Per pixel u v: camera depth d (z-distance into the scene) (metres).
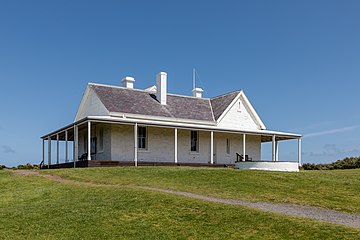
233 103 37.12
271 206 15.20
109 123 31.30
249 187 19.44
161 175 22.38
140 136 32.53
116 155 31.36
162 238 11.49
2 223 13.27
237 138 37.16
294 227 11.48
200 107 37.81
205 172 23.31
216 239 11.20
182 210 13.63
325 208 15.38
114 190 16.89
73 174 23.36
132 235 11.80
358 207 15.66
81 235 11.95
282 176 22.88
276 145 38.81
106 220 13.09
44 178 22.59
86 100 35.56
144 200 14.91
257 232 11.42
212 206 13.83
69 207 14.73
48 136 35.41
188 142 34.75
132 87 37.41
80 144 36.59
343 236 10.62
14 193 19.00
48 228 12.60
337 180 22.61
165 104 35.75
